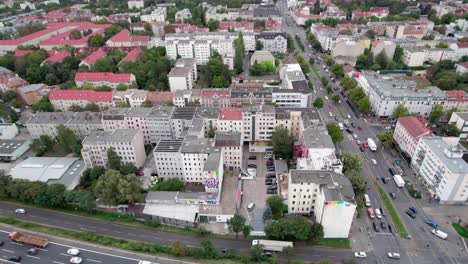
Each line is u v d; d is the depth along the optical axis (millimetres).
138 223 183250
